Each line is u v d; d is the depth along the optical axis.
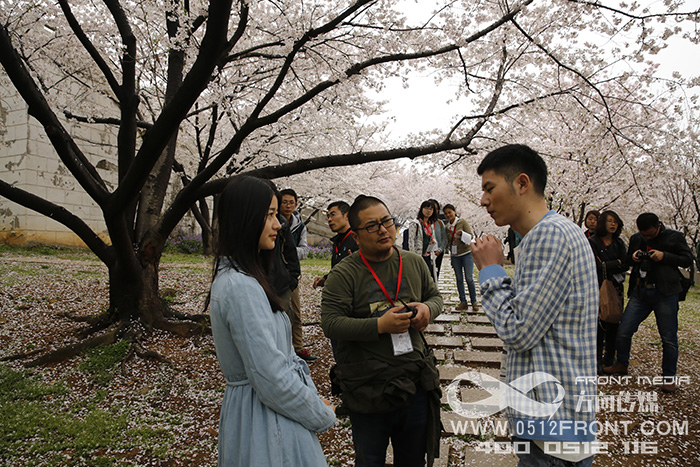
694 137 5.34
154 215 5.38
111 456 2.75
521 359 1.48
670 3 4.12
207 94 7.08
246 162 7.56
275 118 4.21
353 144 9.16
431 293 2.13
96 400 3.51
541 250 1.41
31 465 2.61
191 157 10.38
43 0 5.73
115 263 4.98
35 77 6.07
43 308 5.84
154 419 3.25
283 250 3.97
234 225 1.48
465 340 5.17
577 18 4.71
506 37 5.18
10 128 11.71
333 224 3.61
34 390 3.58
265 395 1.32
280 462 1.32
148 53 5.55
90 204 13.23
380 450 1.82
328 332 1.91
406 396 1.75
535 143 7.10
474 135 5.35
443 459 2.71
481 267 1.65
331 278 2.02
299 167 4.61
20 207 11.59
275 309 1.48
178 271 9.76
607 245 4.25
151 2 4.96
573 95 5.16
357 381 1.81
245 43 6.05
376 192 15.45
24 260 9.55
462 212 21.56
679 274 3.81
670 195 13.25
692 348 5.27
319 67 5.33
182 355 4.50
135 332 4.69
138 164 3.88
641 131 5.91
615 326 4.35
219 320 1.41
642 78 4.83
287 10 4.80
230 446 1.38
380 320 1.78
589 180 8.12
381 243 1.93
